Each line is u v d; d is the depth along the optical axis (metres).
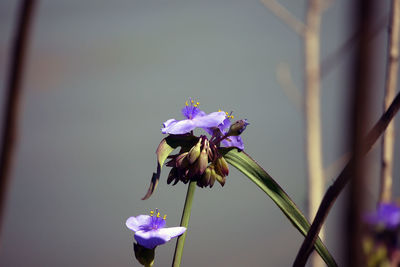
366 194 0.52
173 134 0.66
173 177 0.65
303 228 0.63
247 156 0.66
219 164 0.65
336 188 0.60
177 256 0.65
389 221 0.63
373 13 0.51
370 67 0.51
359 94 0.51
